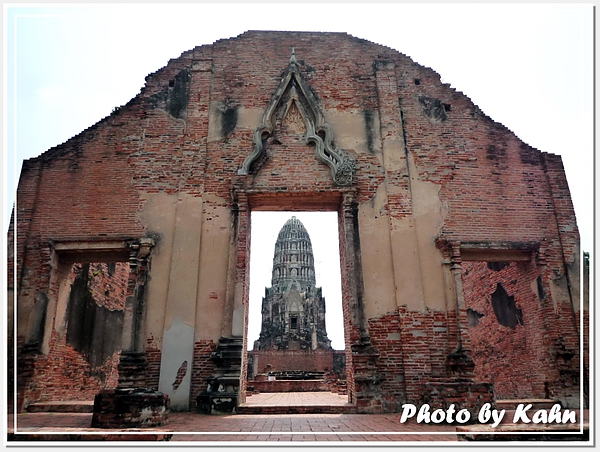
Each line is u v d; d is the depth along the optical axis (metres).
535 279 13.02
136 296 12.15
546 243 13.11
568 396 11.76
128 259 13.30
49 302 12.46
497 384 15.60
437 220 13.12
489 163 13.86
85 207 13.24
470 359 11.56
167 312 12.13
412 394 11.45
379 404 11.16
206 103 14.25
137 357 11.59
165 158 13.74
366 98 14.43
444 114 14.35
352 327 11.88
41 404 11.62
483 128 14.26
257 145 13.62
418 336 11.98
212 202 13.20
